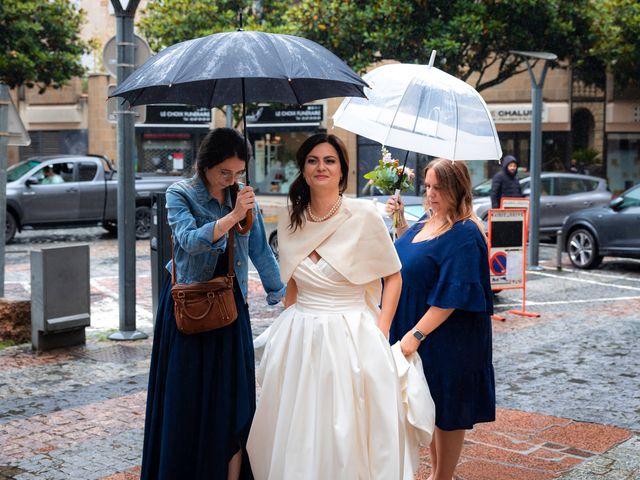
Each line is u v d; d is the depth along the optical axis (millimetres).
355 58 21031
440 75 4574
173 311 3830
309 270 3670
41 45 26469
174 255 3822
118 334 8742
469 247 4027
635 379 6969
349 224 3680
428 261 4113
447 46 19359
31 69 25594
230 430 3789
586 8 21750
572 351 8102
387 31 19938
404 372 3809
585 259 14656
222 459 3762
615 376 7078
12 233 19141
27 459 5047
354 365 3590
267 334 3975
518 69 28469
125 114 8695
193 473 3787
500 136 29016
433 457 4492
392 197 4777
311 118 29719
